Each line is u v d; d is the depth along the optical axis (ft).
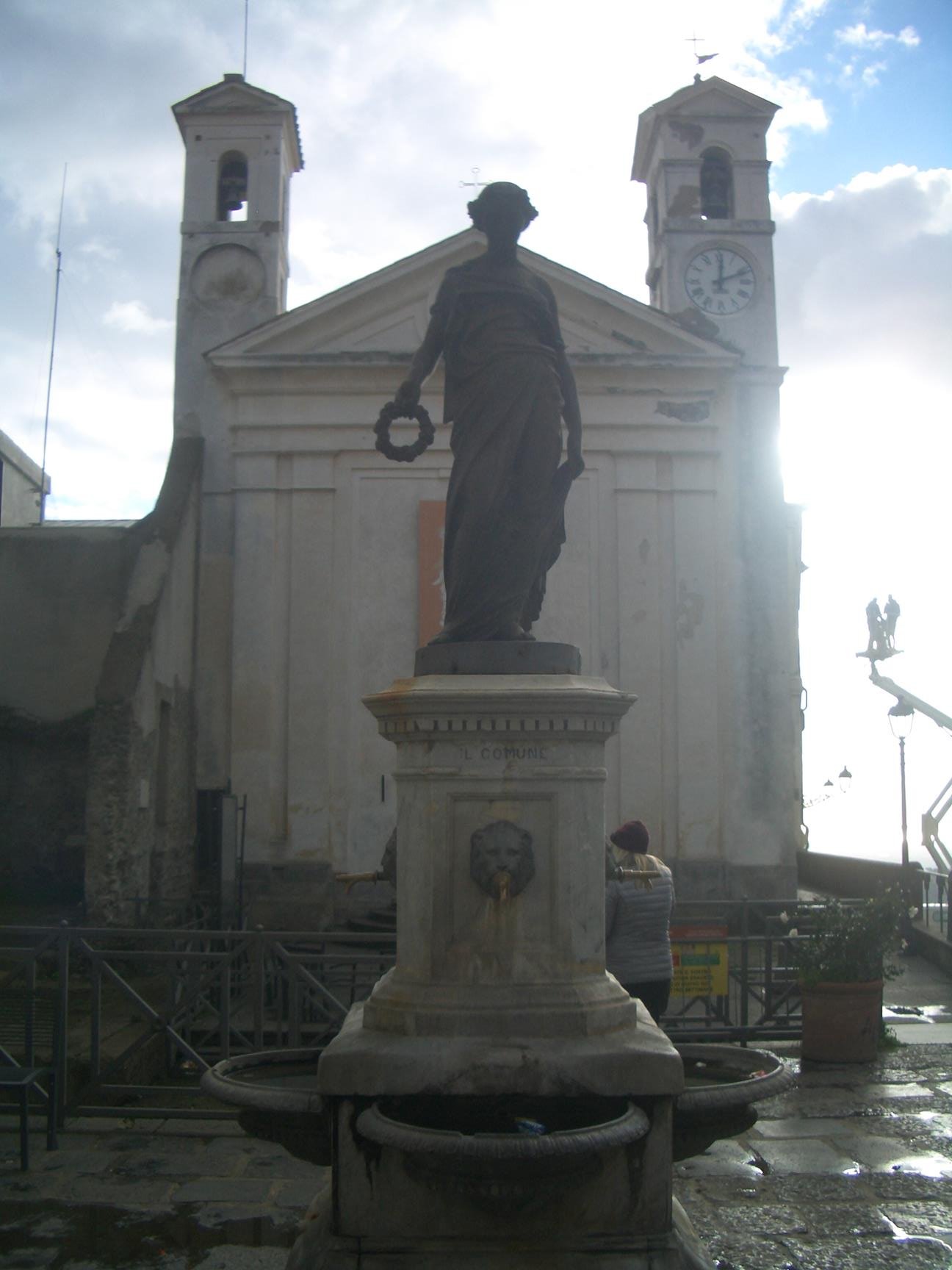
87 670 60.08
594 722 14.69
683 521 63.87
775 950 49.55
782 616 63.41
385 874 17.56
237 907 53.47
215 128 69.21
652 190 72.79
